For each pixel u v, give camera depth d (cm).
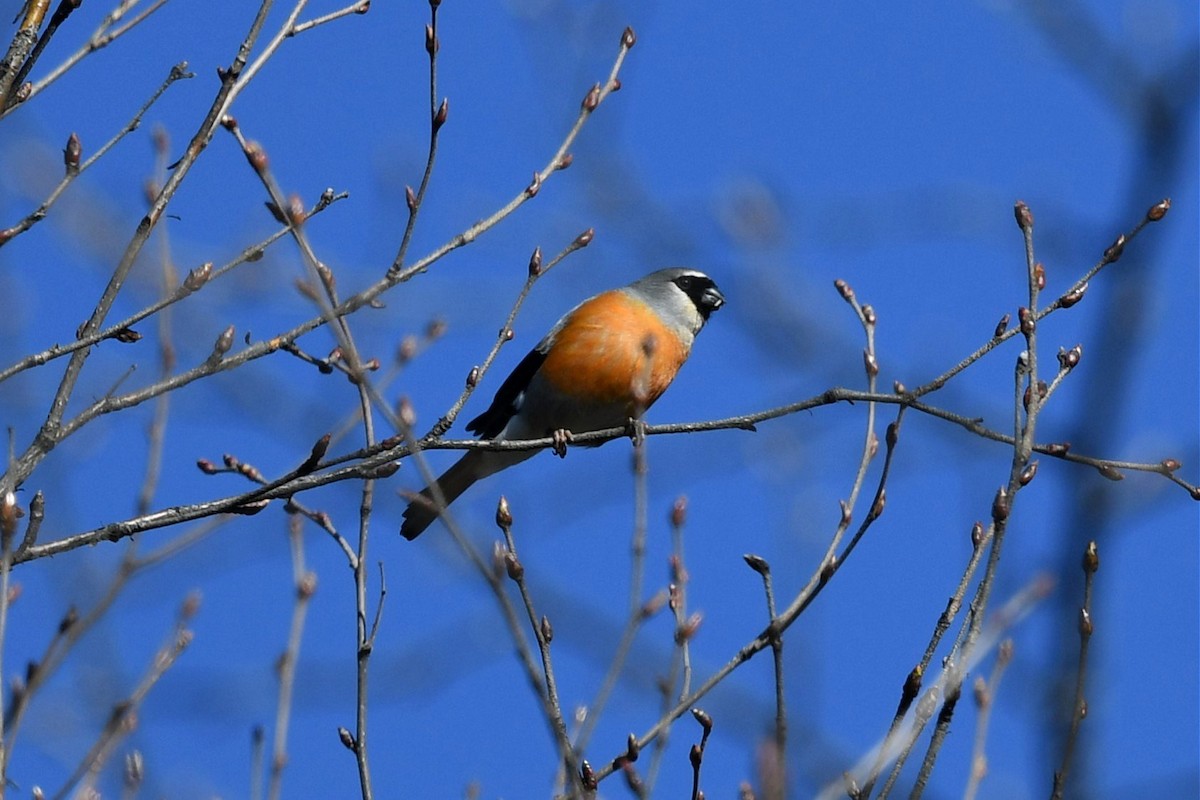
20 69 888
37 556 923
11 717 827
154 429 1016
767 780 729
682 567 858
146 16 905
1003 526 788
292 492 987
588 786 796
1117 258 932
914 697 761
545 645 825
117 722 852
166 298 921
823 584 841
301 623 917
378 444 1013
